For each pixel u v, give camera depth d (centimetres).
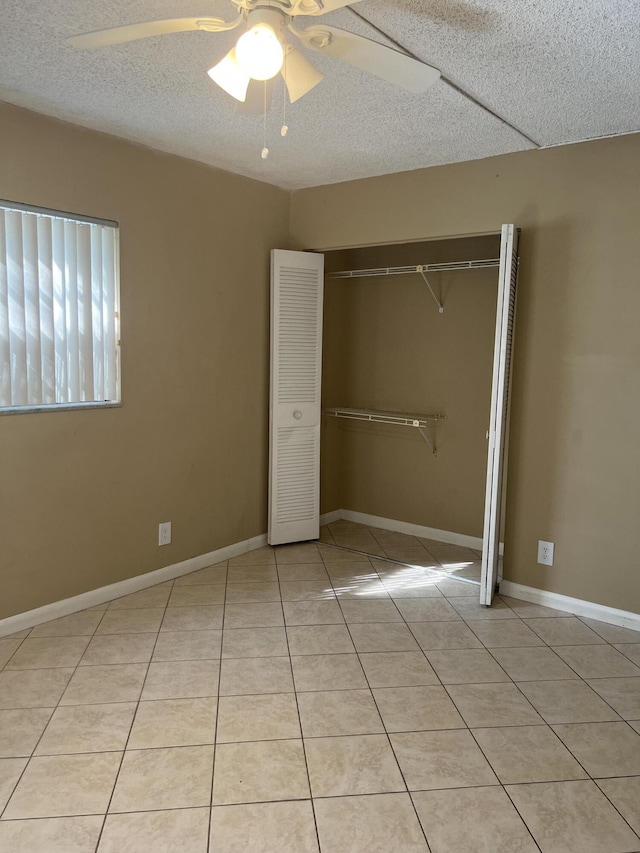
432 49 200
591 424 297
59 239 272
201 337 344
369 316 438
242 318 369
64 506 287
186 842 164
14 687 232
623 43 192
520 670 254
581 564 305
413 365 421
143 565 327
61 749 199
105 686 234
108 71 220
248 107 207
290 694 233
